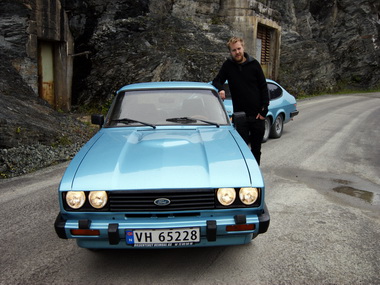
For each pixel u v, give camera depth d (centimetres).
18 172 552
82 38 1346
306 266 262
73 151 675
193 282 243
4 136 621
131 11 1536
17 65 998
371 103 1911
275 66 2373
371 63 3219
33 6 1026
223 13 1959
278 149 704
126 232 227
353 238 310
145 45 1427
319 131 942
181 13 1850
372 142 787
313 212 372
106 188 227
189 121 341
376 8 3312
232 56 389
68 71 1252
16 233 326
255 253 282
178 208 228
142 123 335
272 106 772
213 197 229
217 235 233
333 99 2200
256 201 232
